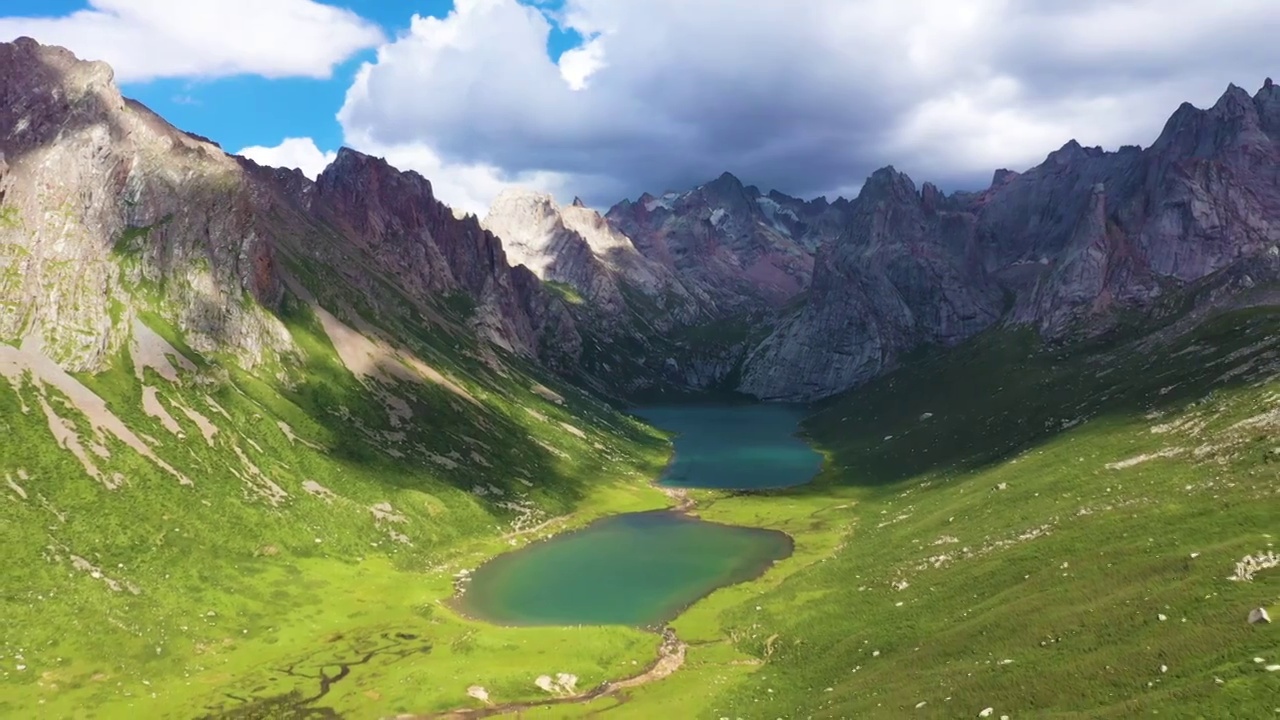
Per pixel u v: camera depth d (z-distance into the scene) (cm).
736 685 9425
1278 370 14712
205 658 10481
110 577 11369
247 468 15625
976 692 6650
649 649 11019
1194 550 7762
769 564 15312
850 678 8538
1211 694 4994
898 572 11869
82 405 14675
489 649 10812
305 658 10712
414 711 9175
